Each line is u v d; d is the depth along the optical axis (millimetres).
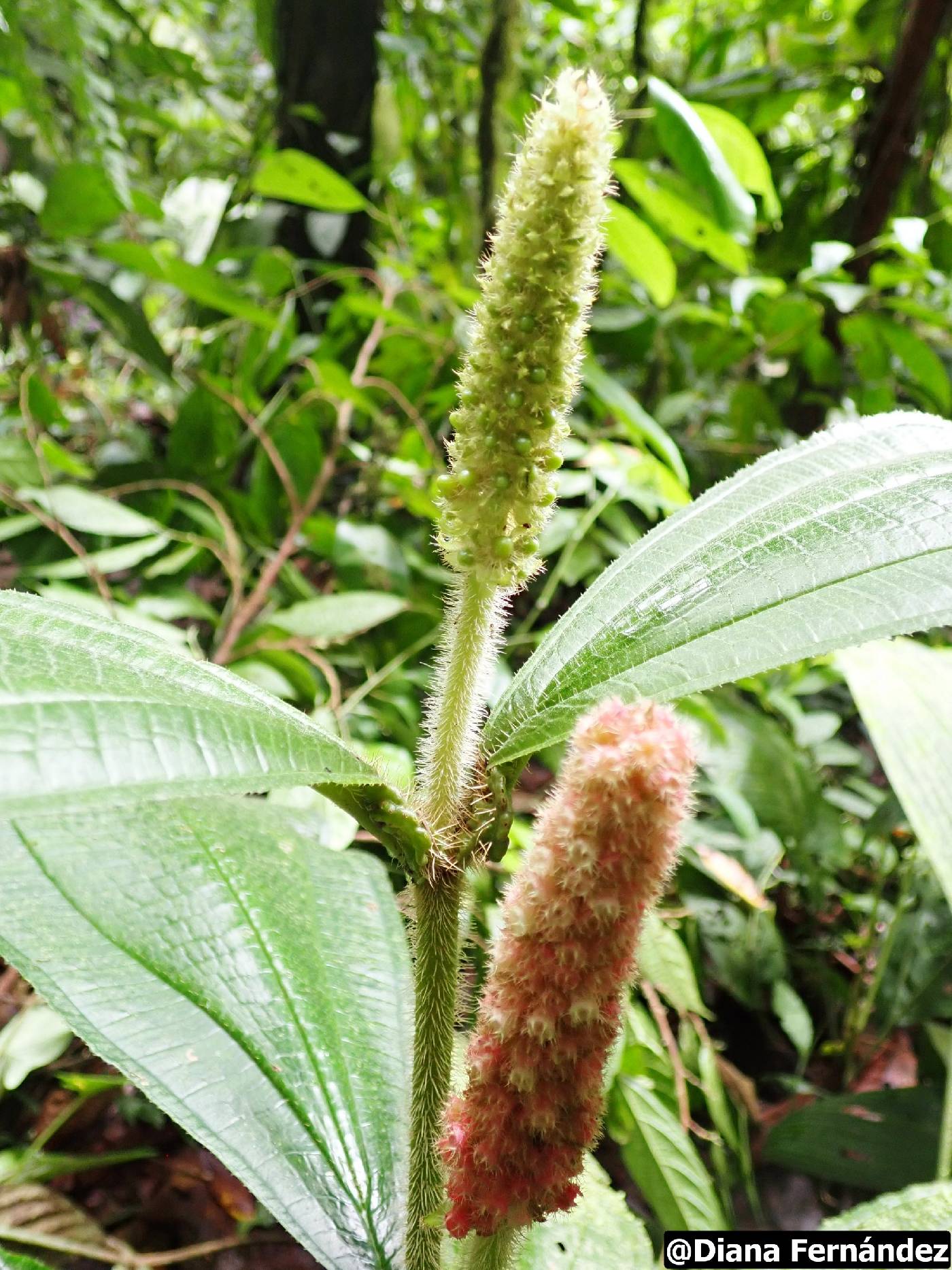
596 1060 212
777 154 991
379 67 967
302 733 188
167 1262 469
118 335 776
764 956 634
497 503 212
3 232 745
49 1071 563
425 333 768
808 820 657
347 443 825
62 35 675
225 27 1266
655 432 576
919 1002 596
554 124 198
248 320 728
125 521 649
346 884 341
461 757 228
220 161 1074
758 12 1047
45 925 280
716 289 1000
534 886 202
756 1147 571
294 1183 263
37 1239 443
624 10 1246
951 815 437
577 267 204
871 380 950
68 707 162
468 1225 225
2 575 737
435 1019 246
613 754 192
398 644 705
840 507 215
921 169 1000
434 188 1133
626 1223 341
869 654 526
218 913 300
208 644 767
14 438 659
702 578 217
